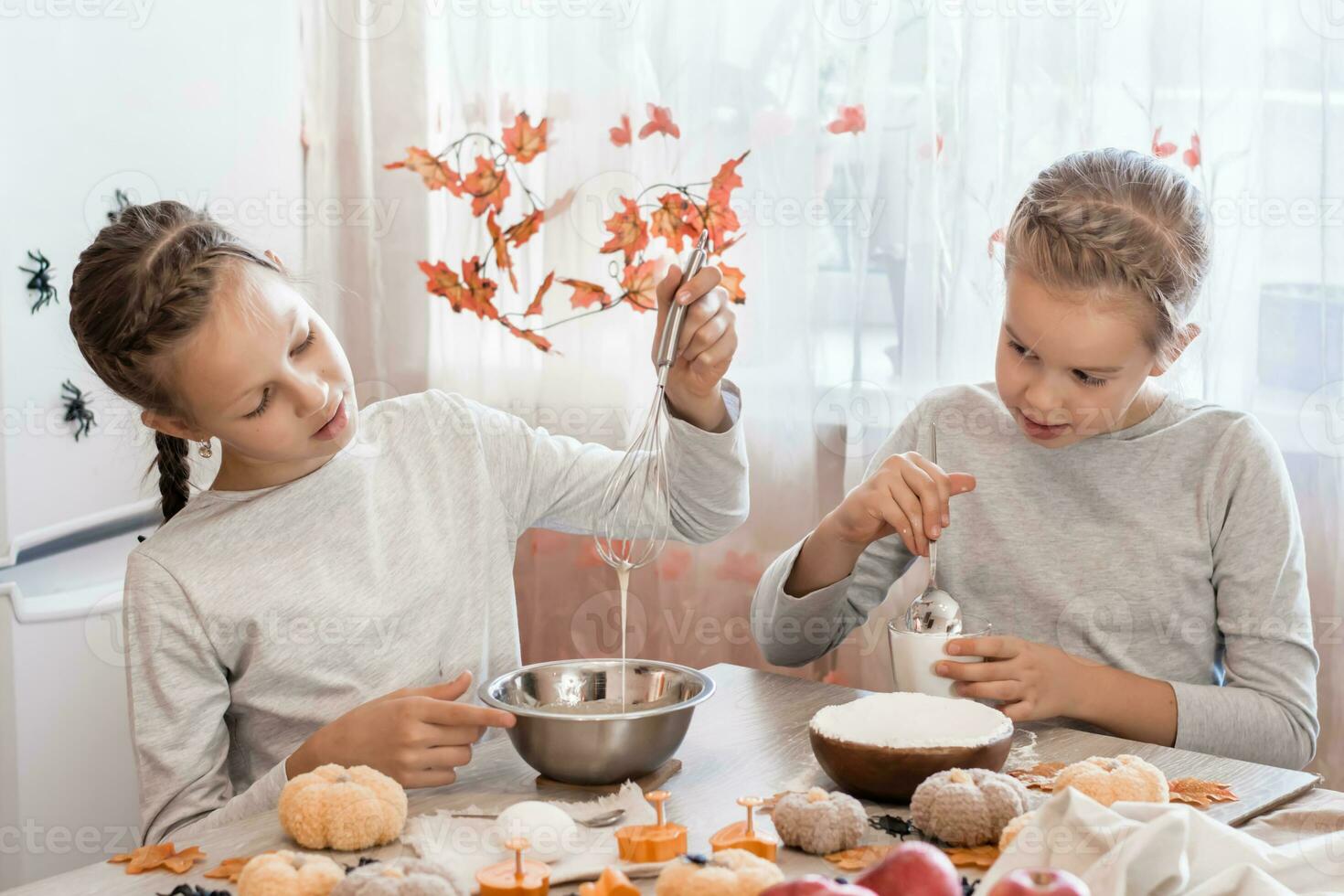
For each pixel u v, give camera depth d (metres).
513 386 1.87
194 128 1.71
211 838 0.80
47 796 1.55
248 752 1.13
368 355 1.90
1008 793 0.75
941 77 1.59
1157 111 1.46
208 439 1.13
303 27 1.87
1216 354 1.45
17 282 1.49
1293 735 1.11
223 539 1.10
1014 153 1.54
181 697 1.05
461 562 1.22
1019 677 1.02
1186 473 1.24
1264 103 1.42
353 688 1.12
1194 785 0.86
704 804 0.85
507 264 1.85
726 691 1.13
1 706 1.50
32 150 1.50
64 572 1.56
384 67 1.86
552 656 1.87
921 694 0.92
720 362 1.09
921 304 1.61
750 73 1.68
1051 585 1.27
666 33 1.72
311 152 1.89
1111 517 1.25
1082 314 1.07
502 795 0.87
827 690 1.13
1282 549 1.18
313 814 0.76
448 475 1.24
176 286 1.00
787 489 1.71
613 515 1.20
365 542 1.15
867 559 1.35
